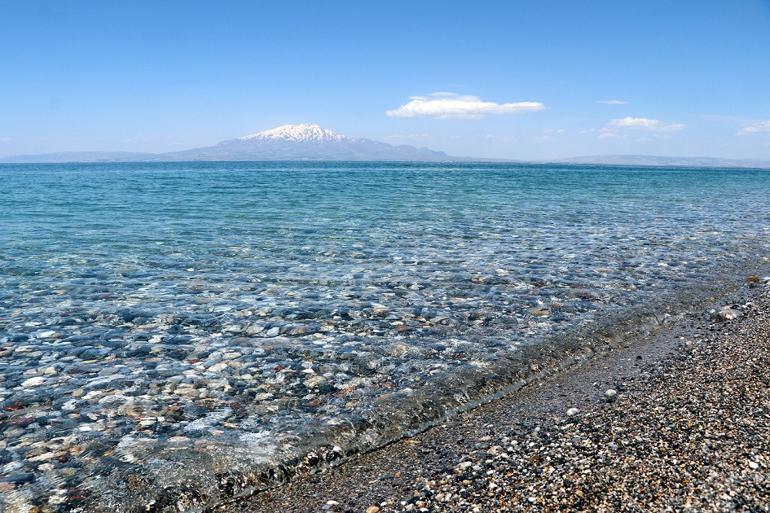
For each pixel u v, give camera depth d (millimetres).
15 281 13648
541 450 5707
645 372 7957
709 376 7473
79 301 11898
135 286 13242
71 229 22891
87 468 5711
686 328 10219
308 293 12641
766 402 6426
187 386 7766
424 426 6797
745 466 5012
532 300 12148
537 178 87062
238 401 7340
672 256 17328
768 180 94375
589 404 6910
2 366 8383
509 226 24484
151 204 35281
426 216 28438
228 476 5676
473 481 5227
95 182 69188
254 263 16000
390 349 9234
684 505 4492
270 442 6312
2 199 39156
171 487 5457
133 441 6266
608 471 5105
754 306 11320
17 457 5887
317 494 5379
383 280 13922
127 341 9523
